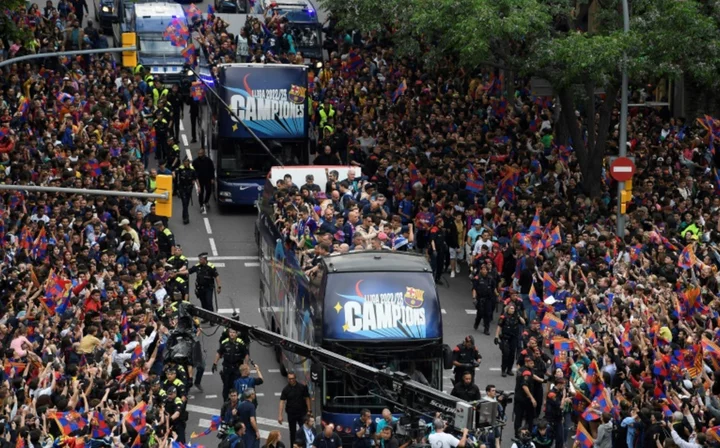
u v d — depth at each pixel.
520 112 111.06
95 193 62.44
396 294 65.19
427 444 56.81
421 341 64.56
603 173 99.94
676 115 117.00
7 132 92.12
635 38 88.56
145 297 75.19
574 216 90.00
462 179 95.62
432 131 107.19
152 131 110.31
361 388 64.25
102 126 101.06
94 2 149.25
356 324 64.56
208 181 106.50
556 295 78.12
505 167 95.25
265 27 129.62
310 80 120.06
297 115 104.75
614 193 96.81
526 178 98.19
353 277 65.44
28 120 99.50
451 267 94.00
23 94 104.25
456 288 92.50
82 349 67.25
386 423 60.25
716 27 93.62
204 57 126.06
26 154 91.44
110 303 71.44
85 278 73.88
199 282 84.12
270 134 104.62
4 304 71.44
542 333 74.25
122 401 60.97
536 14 90.19
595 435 65.94
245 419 63.66
